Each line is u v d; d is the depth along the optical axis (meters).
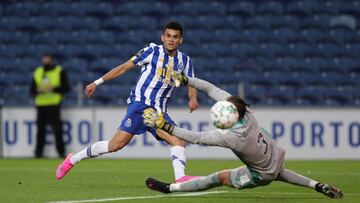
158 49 30.36
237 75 68.62
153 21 75.25
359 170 42.78
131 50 72.69
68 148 54.56
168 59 30.31
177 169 29.59
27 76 69.56
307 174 39.69
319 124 53.25
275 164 24.59
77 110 54.47
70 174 38.78
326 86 67.94
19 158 54.12
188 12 76.44
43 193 28.78
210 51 72.06
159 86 30.34
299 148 53.34
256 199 26.30
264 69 70.44
